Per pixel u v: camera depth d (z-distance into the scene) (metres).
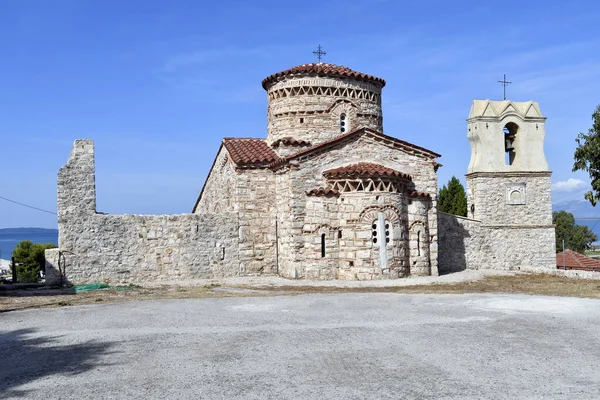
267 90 39.00
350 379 12.06
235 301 23.11
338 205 31.56
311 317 19.12
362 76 37.19
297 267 31.27
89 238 31.58
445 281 30.55
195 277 33.00
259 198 34.09
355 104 37.16
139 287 29.78
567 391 11.23
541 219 39.59
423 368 12.85
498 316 19.02
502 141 39.69
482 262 38.84
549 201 39.72
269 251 34.06
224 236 33.62
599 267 49.31
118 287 29.72
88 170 31.86
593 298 23.22
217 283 30.67
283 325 17.75
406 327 17.28
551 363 13.19
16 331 17.56
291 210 31.36
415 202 32.91
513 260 39.12
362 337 15.95
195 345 15.16
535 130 40.03
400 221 31.61
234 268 33.66
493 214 39.16
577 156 27.61
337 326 17.52
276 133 37.44
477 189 39.16
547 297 23.48
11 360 13.99
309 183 31.75
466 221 38.69
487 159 39.34
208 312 20.41
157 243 32.59
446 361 13.41
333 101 36.62
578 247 102.38
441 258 37.91
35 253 69.81
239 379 12.13
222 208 38.38
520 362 13.28
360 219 30.78
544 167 39.81
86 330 17.38
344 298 23.55
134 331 17.08
